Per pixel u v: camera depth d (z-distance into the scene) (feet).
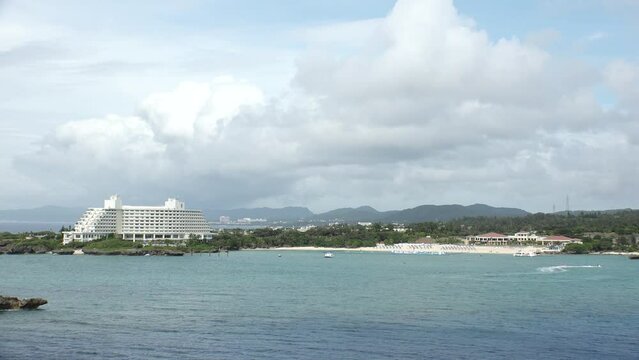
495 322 390.21
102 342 321.11
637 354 301.22
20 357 288.30
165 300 506.89
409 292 587.27
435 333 349.61
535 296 549.54
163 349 305.73
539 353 301.63
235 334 343.87
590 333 353.72
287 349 306.55
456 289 619.26
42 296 535.60
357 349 307.17
